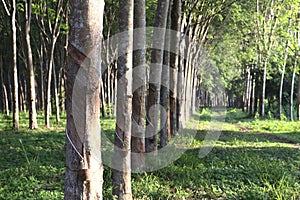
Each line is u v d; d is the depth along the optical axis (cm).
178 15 1235
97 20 384
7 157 981
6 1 1798
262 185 773
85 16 378
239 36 2391
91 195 390
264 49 2427
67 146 394
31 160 894
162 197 682
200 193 714
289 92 3391
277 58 2559
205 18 1673
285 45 2648
